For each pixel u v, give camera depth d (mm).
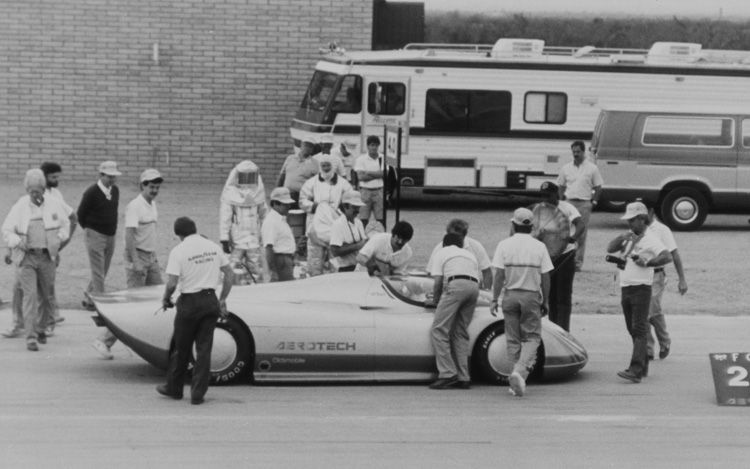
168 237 24547
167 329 13641
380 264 14906
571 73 29703
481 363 14055
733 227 28641
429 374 14031
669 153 27172
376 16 35750
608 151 27188
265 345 13703
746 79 29844
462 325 13883
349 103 29531
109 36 33750
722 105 29531
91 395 13125
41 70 33750
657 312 15539
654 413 12797
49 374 14125
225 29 33875
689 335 17406
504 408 12914
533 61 29609
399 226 14617
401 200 32250
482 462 10719
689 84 29797
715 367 13422
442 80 29547
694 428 12172
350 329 13781
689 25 41969
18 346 15641
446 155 29625
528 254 13422
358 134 29578
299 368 13805
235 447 11086
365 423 12125
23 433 11469
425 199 32625
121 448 10984
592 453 11094
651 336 15656
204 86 34031
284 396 13312
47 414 12227
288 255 17125
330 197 19781
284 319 13727
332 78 29625
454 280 13633
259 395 13328
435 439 11523
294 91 34156
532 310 13453
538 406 13039
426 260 22688
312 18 33969
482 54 29609
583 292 20391
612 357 15859
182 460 10602
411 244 24438
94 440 11250
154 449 10961
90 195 16797
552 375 14250
